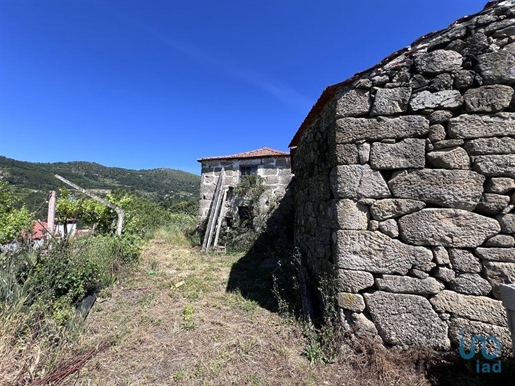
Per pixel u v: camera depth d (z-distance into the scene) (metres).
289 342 2.63
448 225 2.22
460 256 2.19
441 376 2.01
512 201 2.09
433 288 2.23
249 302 3.66
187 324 3.03
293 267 4.27
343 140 2.55
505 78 2.17
